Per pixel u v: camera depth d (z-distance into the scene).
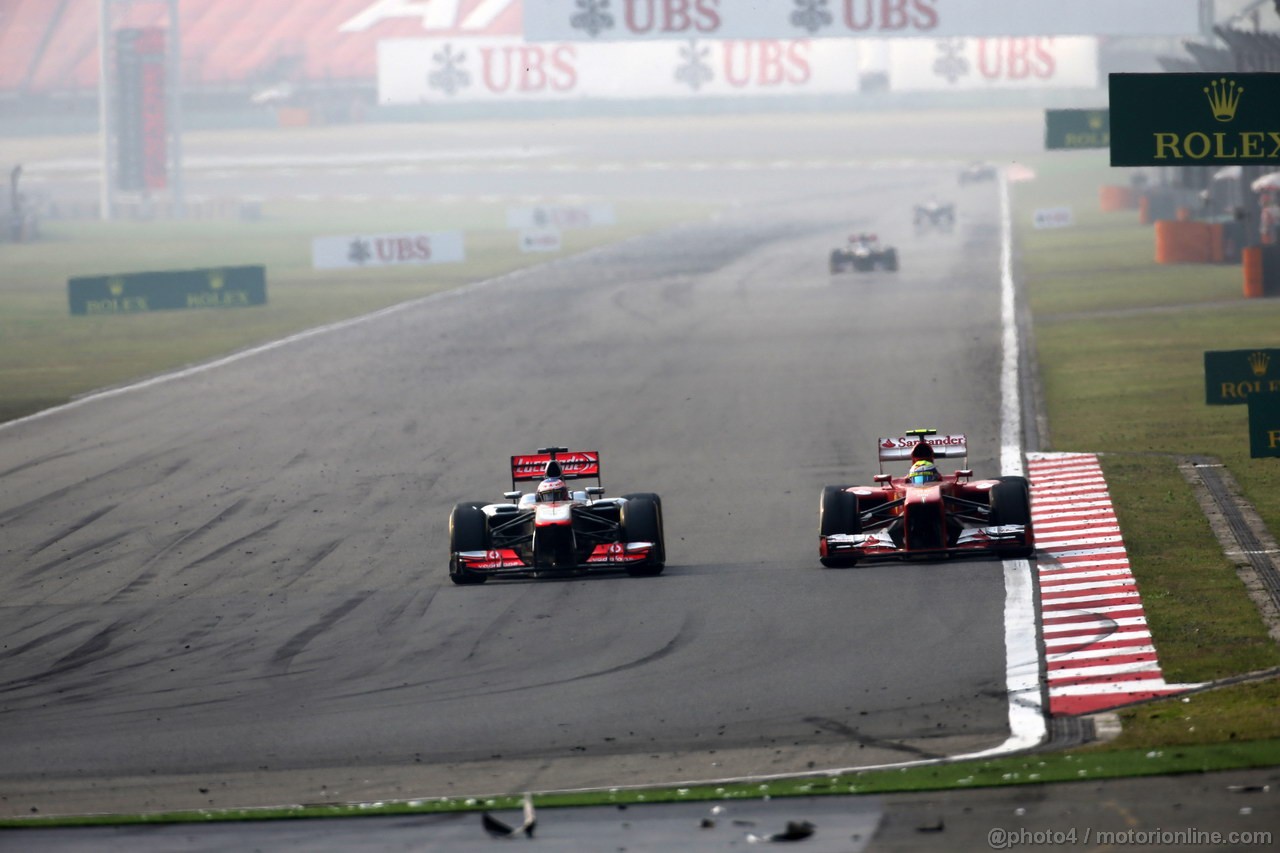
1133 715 41.97
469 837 31.11
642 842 30.16
